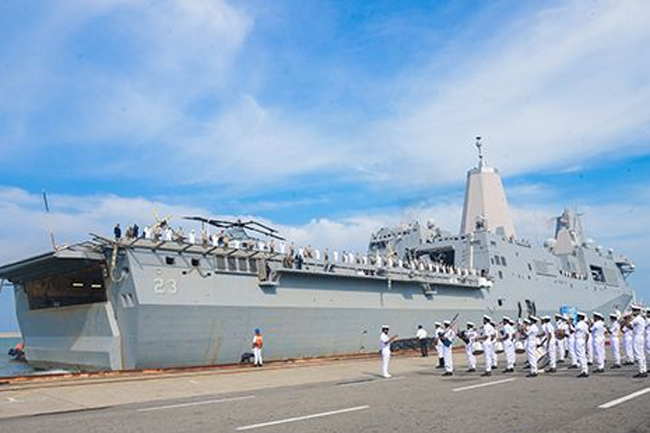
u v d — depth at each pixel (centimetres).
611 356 2852
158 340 2398
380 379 1956
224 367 2412
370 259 3647
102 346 2508
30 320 3162
